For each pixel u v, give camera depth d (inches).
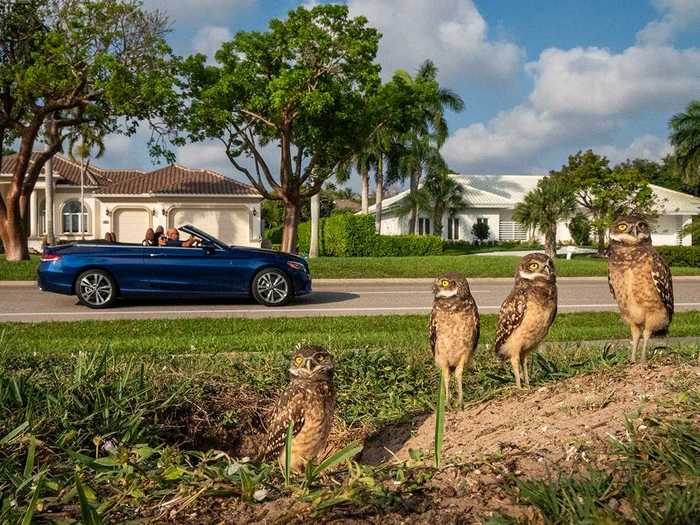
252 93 987.9
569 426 148.2
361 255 1612.9
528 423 160.4
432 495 115.0
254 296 580.7
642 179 1710.1
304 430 159.6
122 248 566.3
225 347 331.3
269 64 1002.7
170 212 1472.7
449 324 195.0
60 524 108.0
